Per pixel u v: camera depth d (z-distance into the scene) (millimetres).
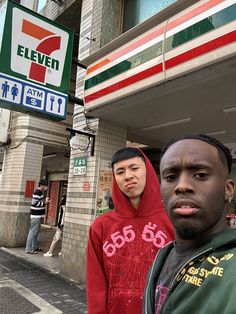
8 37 4391
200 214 868
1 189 9555
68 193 6059
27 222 9016
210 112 4785
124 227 1752
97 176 5480
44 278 5680
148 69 4012
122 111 5066
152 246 1671
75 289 5082
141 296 1594
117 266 1681
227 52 3082
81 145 5492
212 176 892
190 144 925
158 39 3918
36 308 4215
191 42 3469
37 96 4605
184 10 3654
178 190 888
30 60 4582
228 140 6191
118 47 4688
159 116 5211
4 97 4262
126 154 1779
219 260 791
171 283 899
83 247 5426
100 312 1628
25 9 4594
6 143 9562
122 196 1805
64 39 5012
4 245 8875
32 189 9125
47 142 9508
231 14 3082
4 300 4469
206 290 744
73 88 9359
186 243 932
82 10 6684
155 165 7883
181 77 3635
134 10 6078
